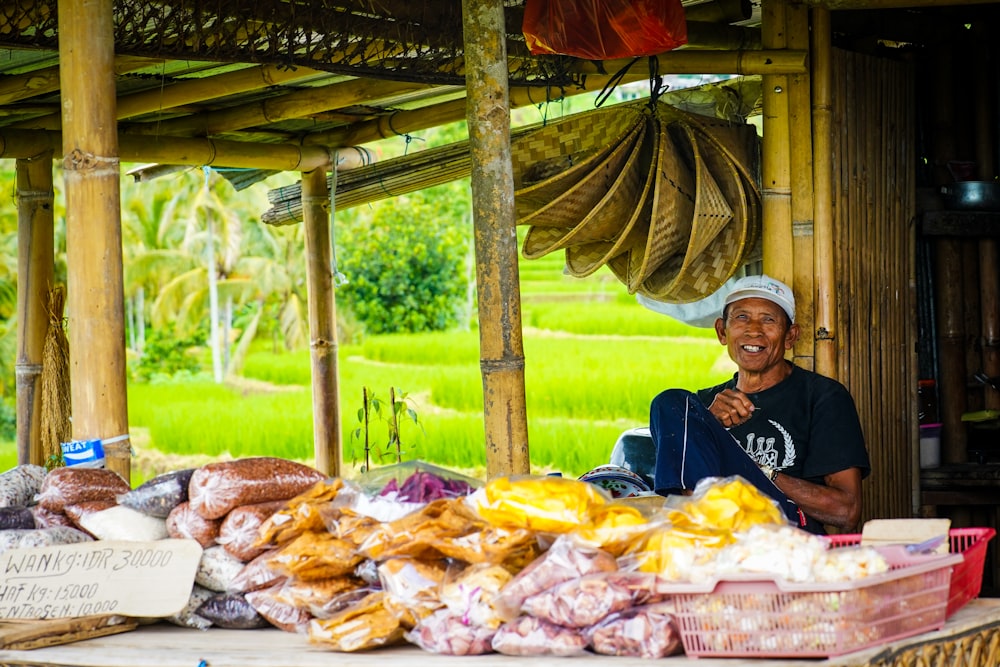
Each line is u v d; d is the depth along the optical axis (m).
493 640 2.26
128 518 2.76
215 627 2.70
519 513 2.30
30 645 2.53
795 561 2.07
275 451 16.45
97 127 3.30
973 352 5.24
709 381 15.62
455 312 23.42
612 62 4.84
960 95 5.27
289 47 4.15
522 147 4.89
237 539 2.62
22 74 5.24
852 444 3.78
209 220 21.97
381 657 2.31
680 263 4.84
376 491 2.56
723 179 4.68
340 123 6.61
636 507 2.42
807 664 2.05
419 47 4.46
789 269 4.43
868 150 4.73
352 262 23.05
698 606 2.13
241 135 6.70
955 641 2.26
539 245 4.78
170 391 21.25
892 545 2.35
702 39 5.04
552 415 15.55
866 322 4.68
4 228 20.92
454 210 23.66
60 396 5.14
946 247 5.18
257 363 22.31
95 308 3.31
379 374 19.12
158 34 3.95
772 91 4.42
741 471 3.55
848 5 4.39
